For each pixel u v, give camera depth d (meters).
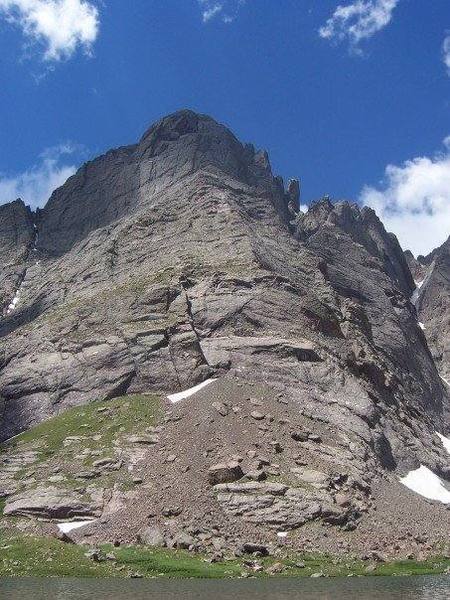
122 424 96.12
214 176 181.88
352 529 73.06
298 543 68.19
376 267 191.25
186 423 91.56
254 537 68.69
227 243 144.62
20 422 110.38
